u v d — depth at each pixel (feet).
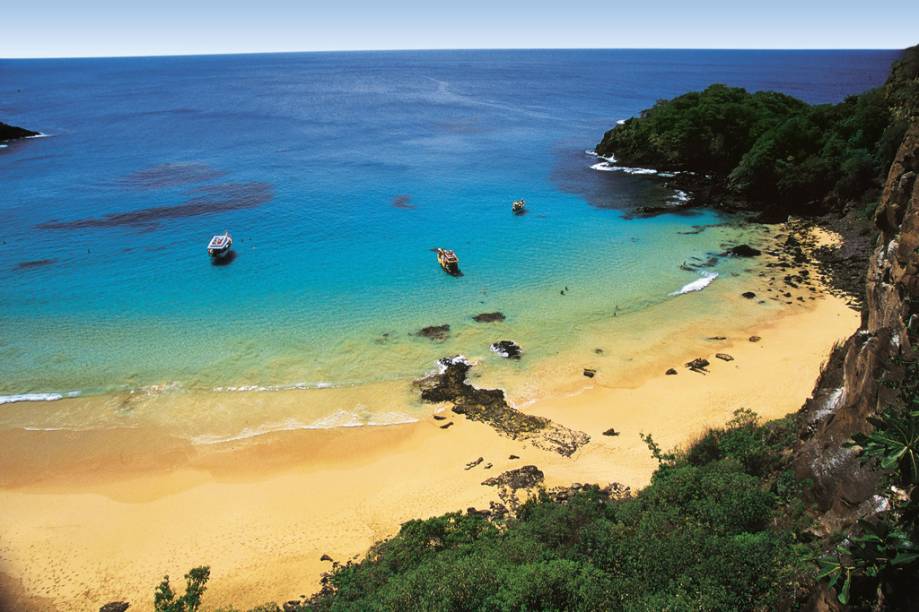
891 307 65.57
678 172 334.85
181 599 79.15
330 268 212.84
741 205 272.92
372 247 232.32
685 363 150.92
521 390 142.41
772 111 330.54
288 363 154.71
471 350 159.12
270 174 344.90
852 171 241.55
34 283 200.64
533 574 63.87
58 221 261.24
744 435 95.20
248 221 262.67
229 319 177.06
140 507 111.14
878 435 35.12
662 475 90.07
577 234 244.63
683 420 127.13
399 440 127.03
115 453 124.98
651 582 62.13
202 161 378.53
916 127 71.56
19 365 154.51
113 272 209.77
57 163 369.91
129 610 89.35
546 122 537.65
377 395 141.69
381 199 294.66
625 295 189.06
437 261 217.97
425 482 114.11
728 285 193.77
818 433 73.51
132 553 100.48
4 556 100.07
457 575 66.39
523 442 123.85
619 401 136.56
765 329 165.68
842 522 54.85
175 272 209.77
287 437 128.88
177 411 137.49
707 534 67.92
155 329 171.63
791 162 271.49
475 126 514.68
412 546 85.97
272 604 84.74
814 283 192.34
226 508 110.32
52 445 127.34
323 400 140.36
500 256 222.69
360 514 107.04
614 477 110.22
